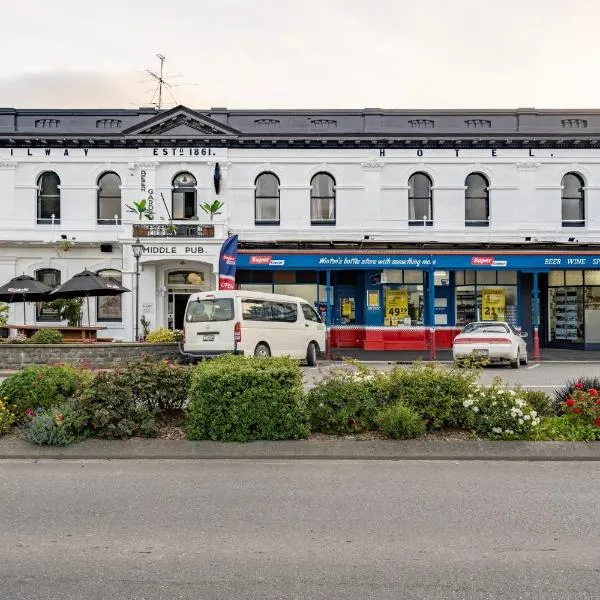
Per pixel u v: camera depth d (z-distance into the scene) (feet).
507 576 13.17
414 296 81.56
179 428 25.68
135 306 78.79
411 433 24.70
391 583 12.84
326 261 71.87
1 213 80.38
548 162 81.35
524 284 82.23
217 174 79.30
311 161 81.15
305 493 18.93
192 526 16.10
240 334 52.65
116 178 82.02
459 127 82.89
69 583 12.83
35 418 24.49
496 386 26.99
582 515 17.02
